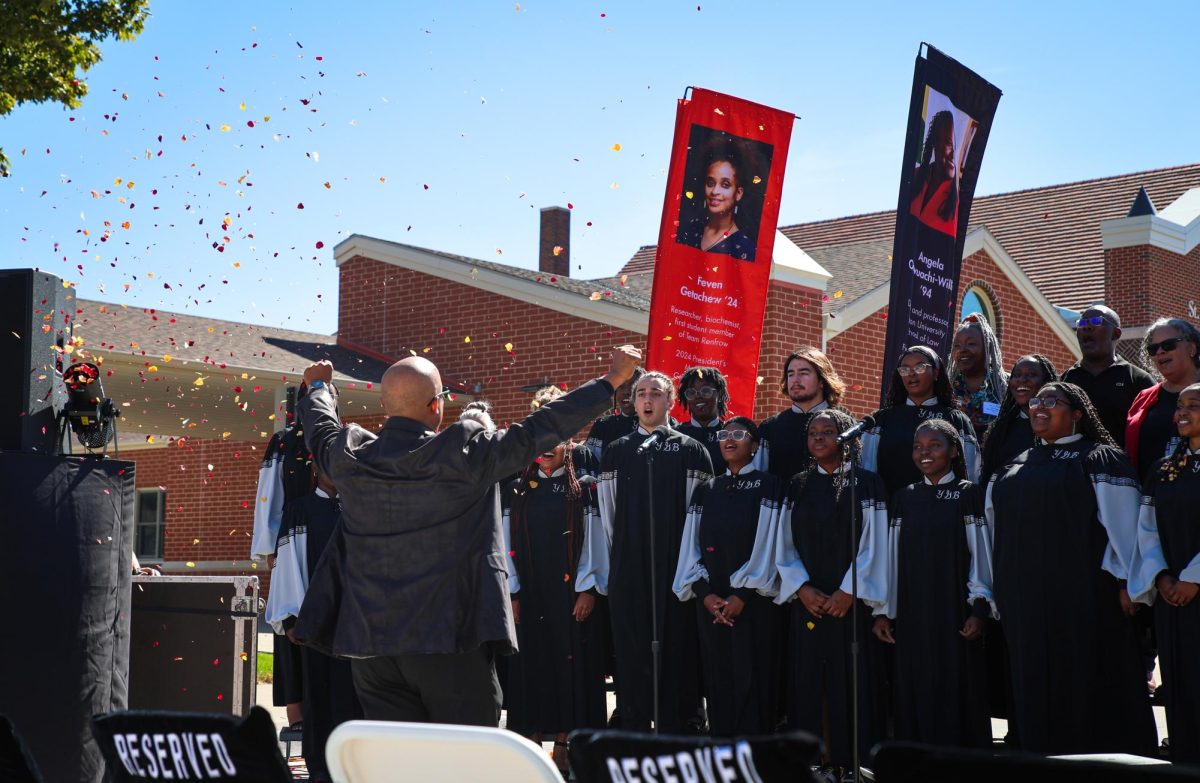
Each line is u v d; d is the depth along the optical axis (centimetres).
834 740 603
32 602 516
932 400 674
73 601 526
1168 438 616
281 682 675
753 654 634
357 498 423
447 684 414
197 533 2128
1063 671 552
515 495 727
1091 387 682
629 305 1575
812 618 613
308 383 480
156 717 278
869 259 1858
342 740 257
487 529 424
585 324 1592
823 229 2945
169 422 1919
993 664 646
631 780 233
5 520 514
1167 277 2430
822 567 616
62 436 571
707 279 929
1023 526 564
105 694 540
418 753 253
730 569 640
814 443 626
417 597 411
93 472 542
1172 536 529
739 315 936
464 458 414
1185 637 522
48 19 1252
